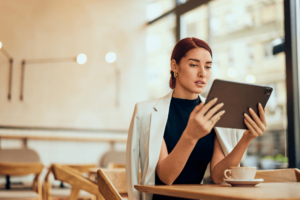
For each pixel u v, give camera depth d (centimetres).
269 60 451
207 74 112
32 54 454
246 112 95
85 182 194
